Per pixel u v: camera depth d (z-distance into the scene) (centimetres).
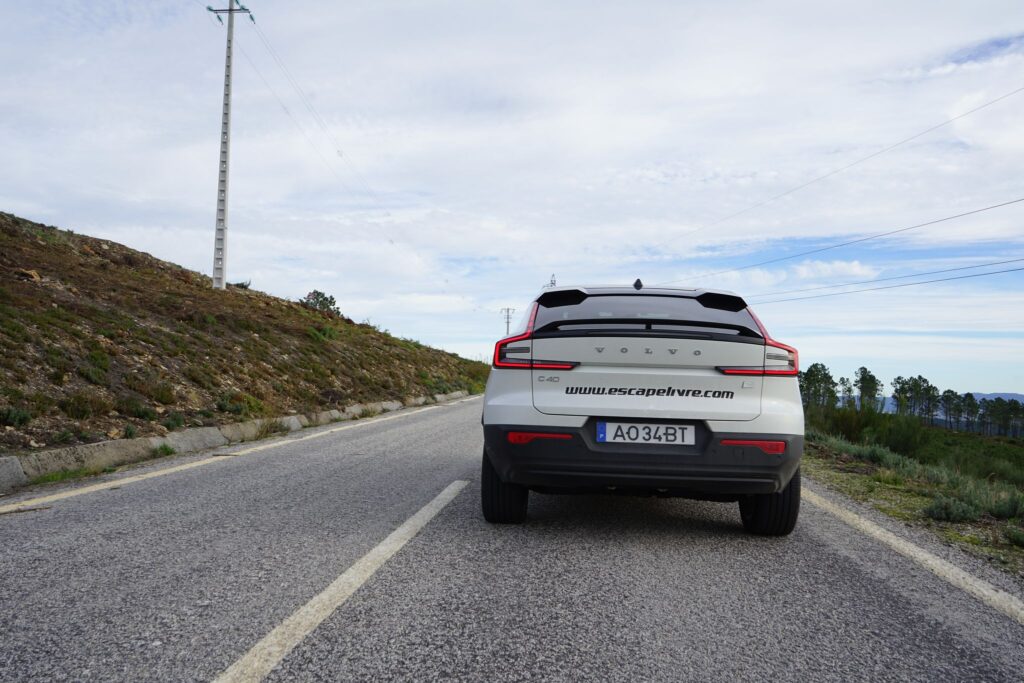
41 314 1029
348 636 245
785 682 214
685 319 390
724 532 422
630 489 384
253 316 1842
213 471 639
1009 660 235
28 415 700
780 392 376
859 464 780
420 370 2450
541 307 428
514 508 422
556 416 373
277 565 333
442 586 305
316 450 805
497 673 216
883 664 229
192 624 255
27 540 379
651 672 219
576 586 308
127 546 366
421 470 647
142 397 921
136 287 1597
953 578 331
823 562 356
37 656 224
